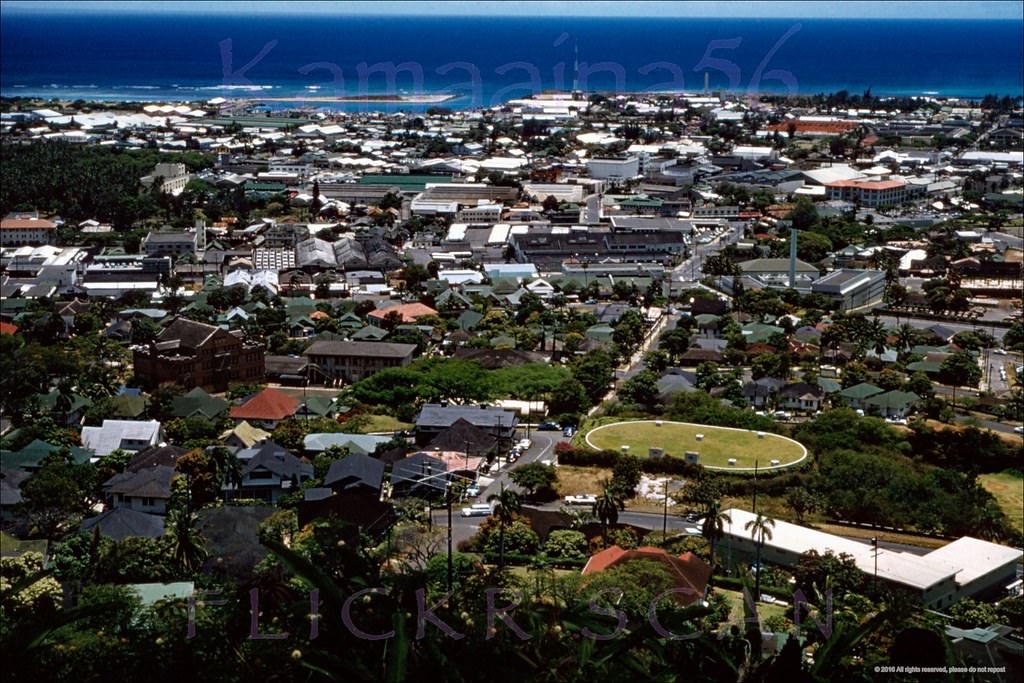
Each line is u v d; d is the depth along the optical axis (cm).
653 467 11775
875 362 16612
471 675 3353
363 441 12362
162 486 10562
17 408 13225
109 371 15125
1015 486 12025
